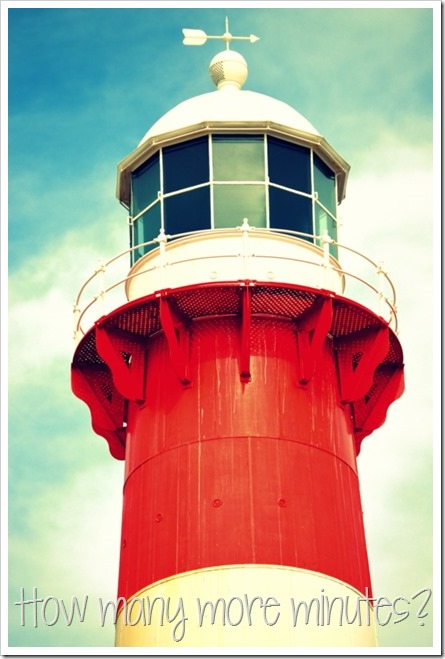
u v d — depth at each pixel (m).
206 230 38.41
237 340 37.34
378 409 39.56
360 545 36.91
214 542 35.38
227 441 36.41
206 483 36.03
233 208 38.84
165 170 39.72
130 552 36.59
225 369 37.09
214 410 36.75
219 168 39.25
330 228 40.34
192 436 36.62
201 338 37.53
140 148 40.03
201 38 42.28
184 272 38.00
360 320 37.88
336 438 37.47
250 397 36.84
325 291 36.78
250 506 35.69
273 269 38.03
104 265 38.16
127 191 41.22
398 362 39.56
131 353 38.22
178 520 35.91
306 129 40.19
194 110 40.25
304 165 39.94
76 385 39.12
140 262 39.12
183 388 37.19
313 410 37.25
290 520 35.75
